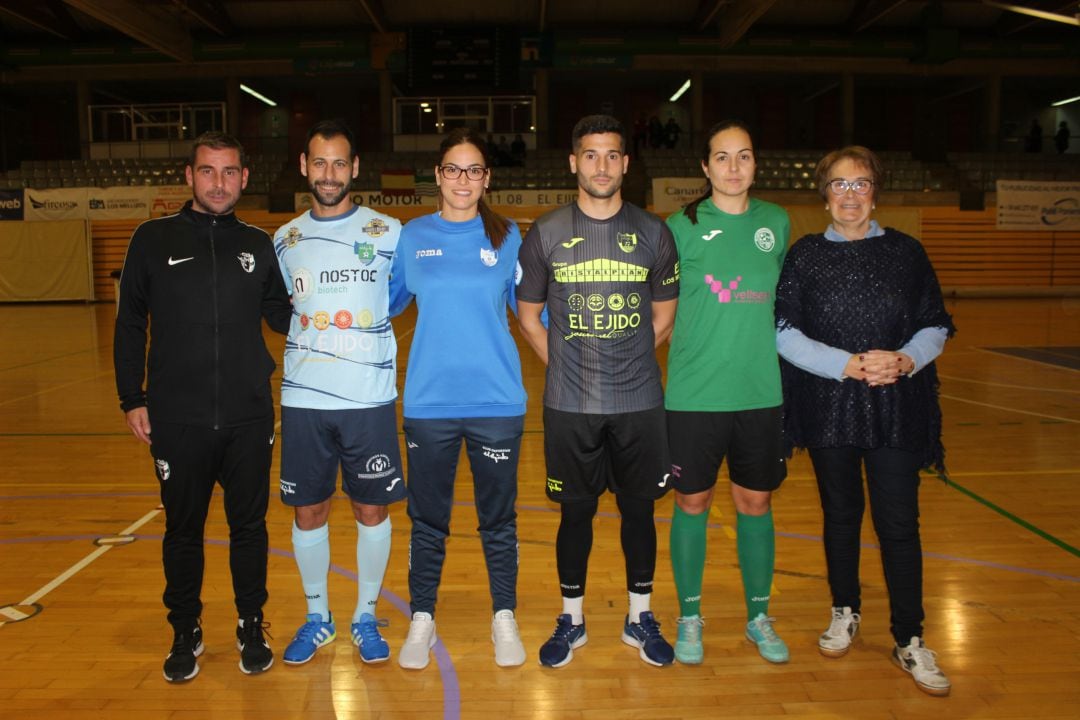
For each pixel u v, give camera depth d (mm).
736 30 17859
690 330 2451
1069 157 20250
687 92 23234
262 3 18562
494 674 2424
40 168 19766
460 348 2404
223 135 2387
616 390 2354
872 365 2275
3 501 4145
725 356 2410
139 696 2297
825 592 2982
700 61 20156
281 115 23438
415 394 2436
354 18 19281
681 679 2387
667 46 19500
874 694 2291
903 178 19047
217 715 2201
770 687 2336
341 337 2406
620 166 2311
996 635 2613
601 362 2350
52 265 17844
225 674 2426
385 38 19406
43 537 3605
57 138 23547
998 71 20578
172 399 2340
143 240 2363
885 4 17781
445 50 19016
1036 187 18266
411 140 20609
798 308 2439
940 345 2348
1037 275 18469
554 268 2352
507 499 2502
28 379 8180
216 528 3713
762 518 2547
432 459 2455
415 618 2525
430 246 2420
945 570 3139
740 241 2426
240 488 2420
